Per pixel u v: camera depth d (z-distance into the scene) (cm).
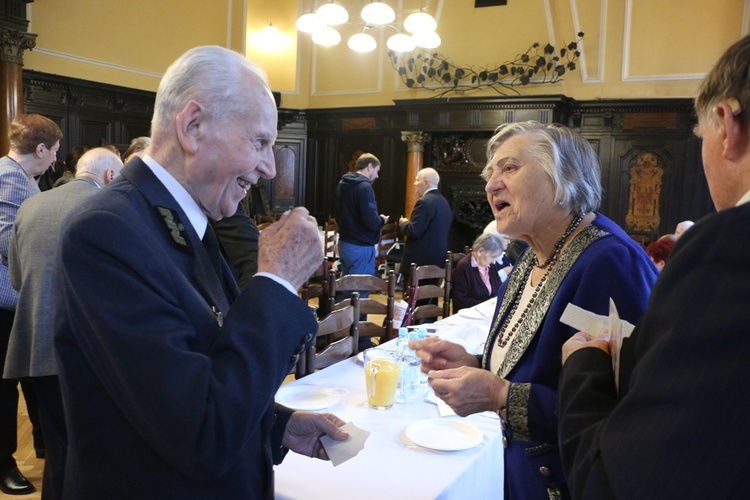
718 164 68
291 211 99
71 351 90
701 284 58
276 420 119
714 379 55
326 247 721
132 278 83
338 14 527
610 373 81
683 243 63
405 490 130
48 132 271
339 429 119
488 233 386
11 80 671
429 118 869
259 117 96
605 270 119
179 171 97
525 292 144
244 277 229
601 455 63
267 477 102
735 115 65
